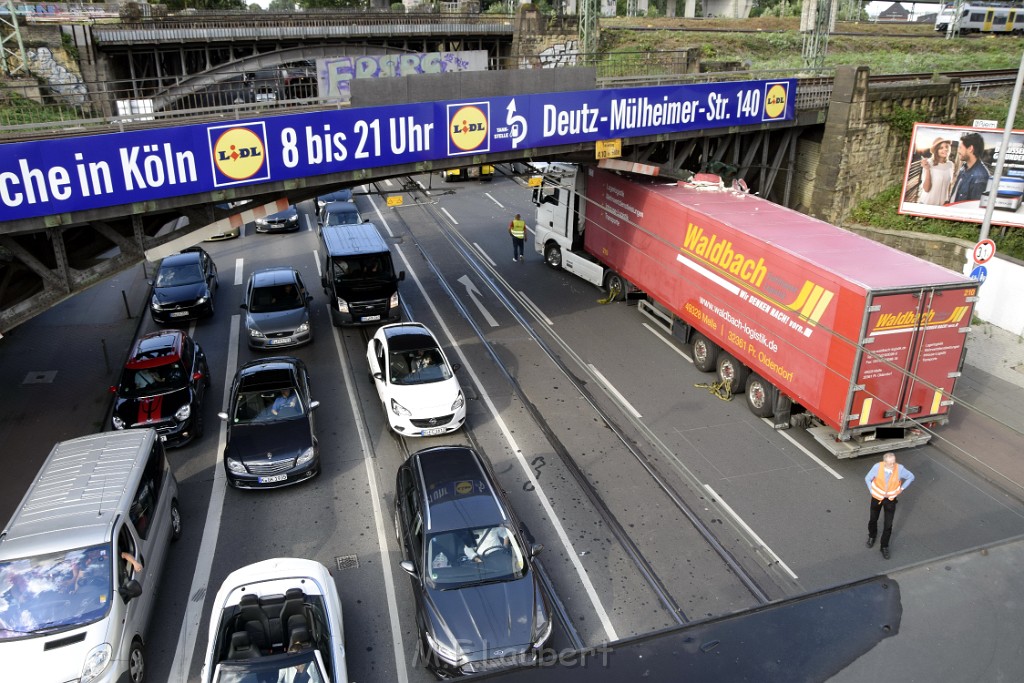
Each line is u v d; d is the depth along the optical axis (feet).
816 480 44.32
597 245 72.79
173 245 46.26
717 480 44.34
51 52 105.70
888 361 41.47
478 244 91.50
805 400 45.42
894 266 43.37
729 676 12.19
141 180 42.60
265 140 46.39
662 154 73.72
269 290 64.80
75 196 40.65
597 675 12.26
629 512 41.42
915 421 43.93
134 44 112.27
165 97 56.44
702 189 63.05
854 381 41.37
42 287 49.01
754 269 48.80
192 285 69.56
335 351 63.05
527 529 38.32
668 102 64.54
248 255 89.45
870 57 133.90
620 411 52.31
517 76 55.77
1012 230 77.25
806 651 12.69
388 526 40.57
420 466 37.73
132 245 45.24
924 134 78.89
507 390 55.42
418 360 51.13
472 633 29.94
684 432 49.55
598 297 74.08
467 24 143.84
